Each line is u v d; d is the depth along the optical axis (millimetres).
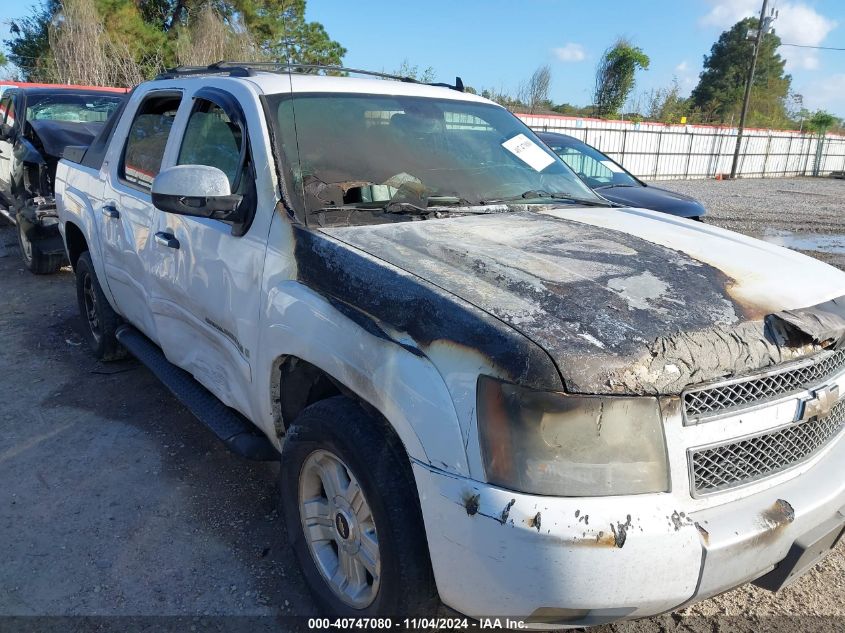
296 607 2627
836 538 2145
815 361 2057
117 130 4289
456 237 2529
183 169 2684
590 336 1822
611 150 28328
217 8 26484
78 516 3166
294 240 2521
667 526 1736
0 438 3887
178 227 3248
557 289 2039
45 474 3521
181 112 3535
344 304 2236
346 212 2715
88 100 9055
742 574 1856
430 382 1878
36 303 6492
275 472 3582
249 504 3289
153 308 3631
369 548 2227
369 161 3023
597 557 1686
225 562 2875
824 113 50906
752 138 34281
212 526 3113
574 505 1719
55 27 19734
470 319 1861
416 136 3301
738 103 68750
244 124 2965
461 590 1848
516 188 3348
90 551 2922
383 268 2168
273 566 2855
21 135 7867
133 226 3754
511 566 1725
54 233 7070
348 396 2318
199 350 3279
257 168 2787
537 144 3797
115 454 3736
